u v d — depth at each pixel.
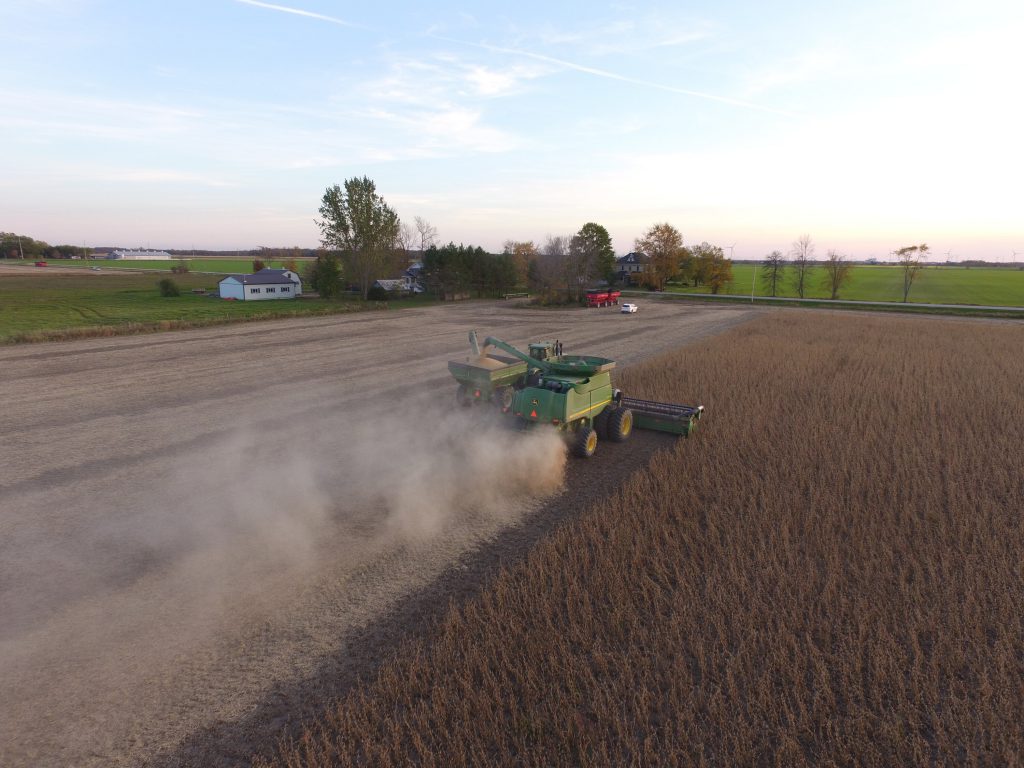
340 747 4.82
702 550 7.68
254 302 54.28
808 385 18.19
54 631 6.41
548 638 6.02
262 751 4.89
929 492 9.37
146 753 4.87
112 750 4.89
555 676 5.62
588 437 11.87
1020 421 13.72
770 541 7.94
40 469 11.33
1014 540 7.82
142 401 16.72
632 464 11.69
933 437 12.44
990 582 6.93
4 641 6.23
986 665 5.51
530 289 62.53
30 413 15.33
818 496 9.27
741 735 4.80
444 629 6.33
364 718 5.07
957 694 5.37
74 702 5.39
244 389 18.36
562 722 5.11
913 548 7.82
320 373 21.05
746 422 13.98
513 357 15.59
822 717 5.01
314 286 63.12
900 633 6.07
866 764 4.63
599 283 69.75
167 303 52.28
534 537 8.59
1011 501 9.10
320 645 6.21
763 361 22.72
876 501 9.23
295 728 5.13
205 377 20.16
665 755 4.76
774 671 5.65
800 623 6.21
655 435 13.67
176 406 16.19
